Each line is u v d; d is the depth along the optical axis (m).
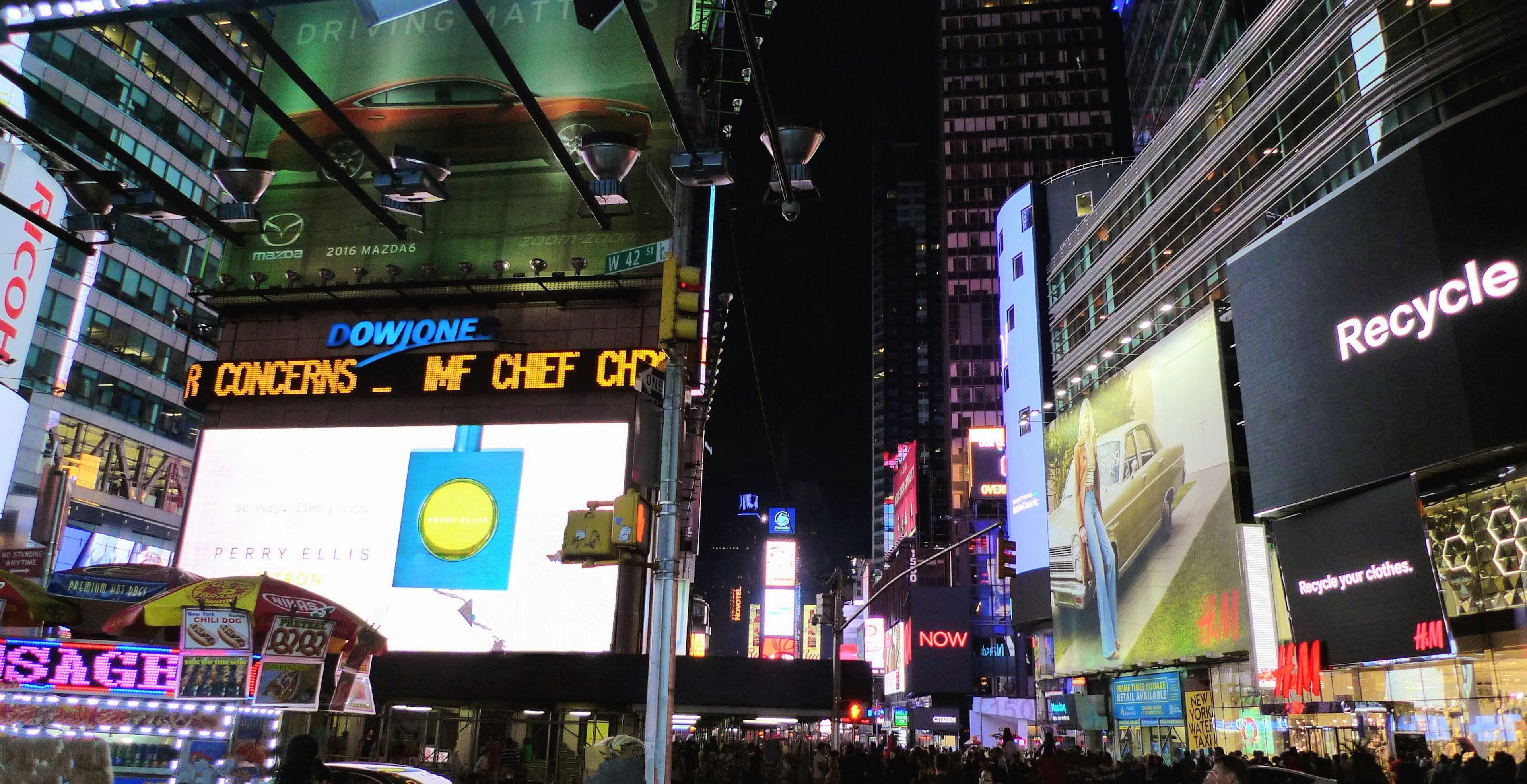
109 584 14.95
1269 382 46.03
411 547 36.94
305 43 42.69
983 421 147.88
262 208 41.28
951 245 154.00
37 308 27.06
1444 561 38.38
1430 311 37.06
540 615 35.47
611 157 13.38
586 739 30.50
